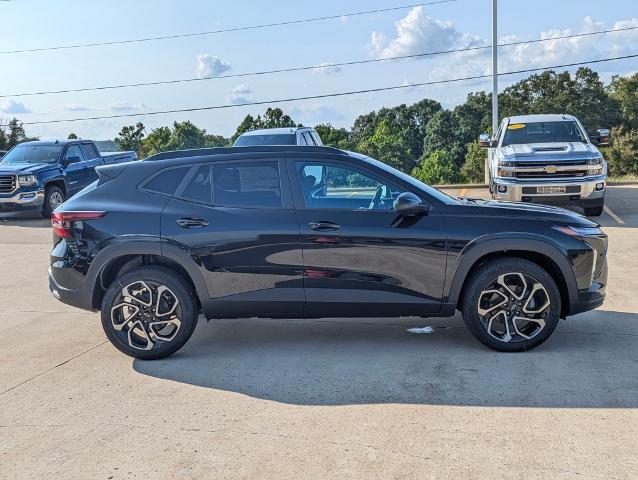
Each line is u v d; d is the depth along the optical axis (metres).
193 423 4.18
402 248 5.28
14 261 10.82
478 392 4.52
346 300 5.34
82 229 5.47
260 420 4.19
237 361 5.39
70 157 17.84
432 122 118.00
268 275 5.37
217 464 3.62
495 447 3.70
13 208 16.20
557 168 12.11
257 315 5.48
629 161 71.94
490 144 14.12
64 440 3.99
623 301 6.96
